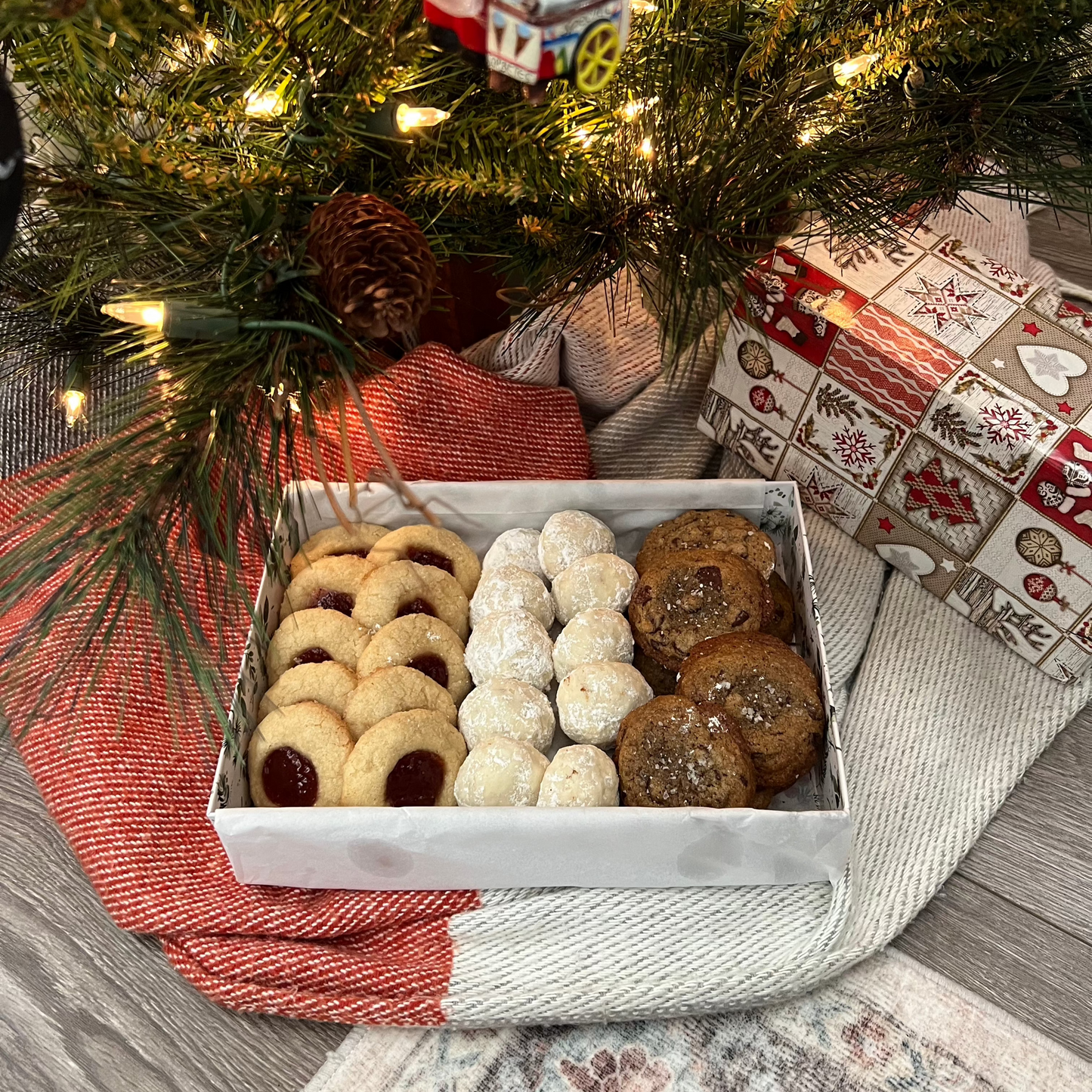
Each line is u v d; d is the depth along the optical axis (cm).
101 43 49
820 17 58
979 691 78
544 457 82
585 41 50
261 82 54
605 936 69
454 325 82
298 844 66
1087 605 73
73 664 60
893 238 61
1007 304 75
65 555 53
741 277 57
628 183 58
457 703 73
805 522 80
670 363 57
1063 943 71
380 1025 68
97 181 53
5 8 44
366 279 51
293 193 56
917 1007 69
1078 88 57
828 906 70
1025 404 71
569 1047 68
